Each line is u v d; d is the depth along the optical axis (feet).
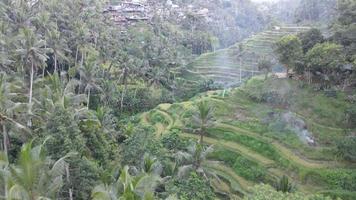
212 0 654.94
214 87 298.35
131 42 379.35
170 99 287.28
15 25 241.55
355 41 191.11
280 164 156.97
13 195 68.39
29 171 72.90
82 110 136.56
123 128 193.36
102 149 134.92
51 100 131.13
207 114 161.07
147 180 79.05
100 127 151.84
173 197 82.79
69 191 103.14
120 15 484.33
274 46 223.92
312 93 185.47
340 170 144.05
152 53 336.90
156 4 555.69
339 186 138.72
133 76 307.99
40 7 298.15
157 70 306.14
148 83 310.04
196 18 491.31
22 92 180.55
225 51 372.99
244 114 193.16
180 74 345.31
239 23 618.03
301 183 144.66
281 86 197.06
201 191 115.55
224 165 166.91
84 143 119.96
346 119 163.22
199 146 136.77
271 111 186.60
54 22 273.33
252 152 168.35
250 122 185.98
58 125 113.39
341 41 196.85
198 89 302.45
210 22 532.73
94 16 344.08
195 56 401.70
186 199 109.81
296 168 150.41
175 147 163.94
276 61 260.62
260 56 304.71
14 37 205.16
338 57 180.65
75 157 106.32
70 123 116.78
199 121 161.38
